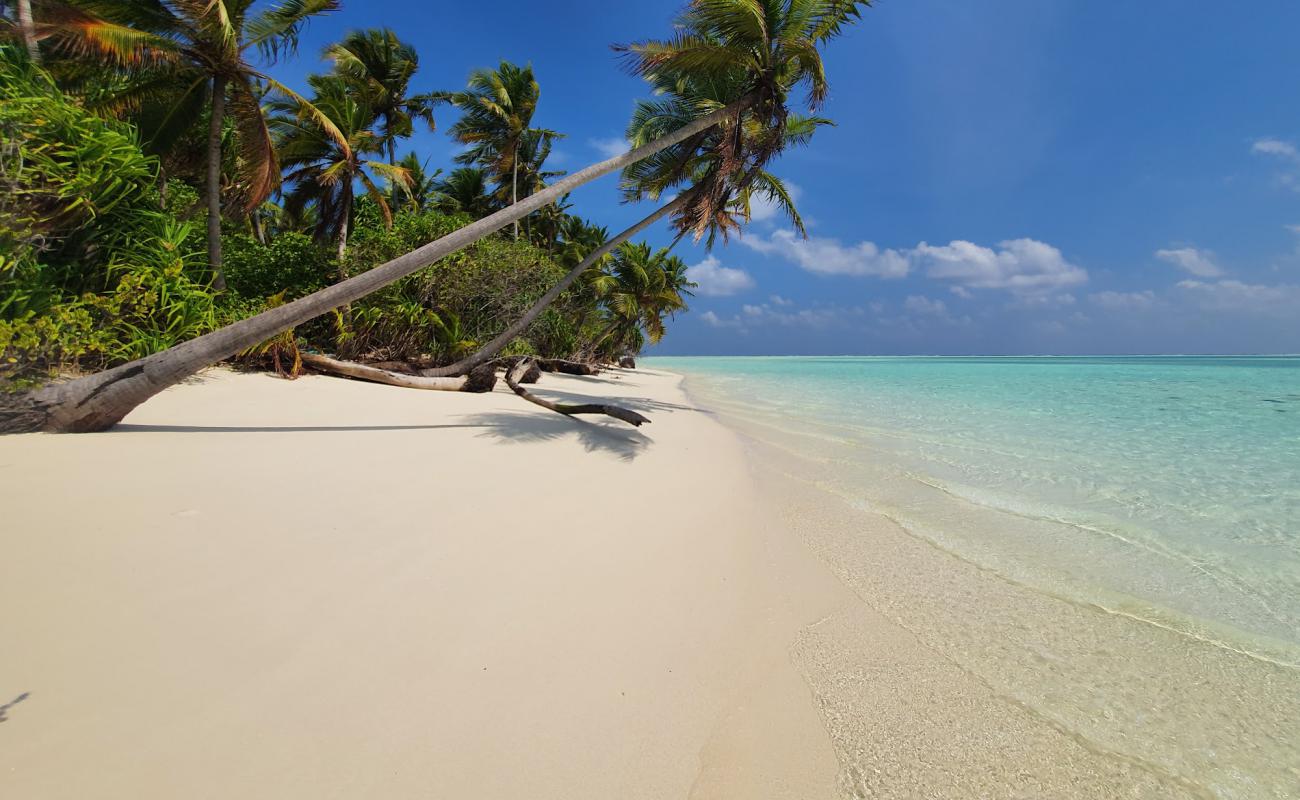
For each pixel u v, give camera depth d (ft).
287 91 38.75
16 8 30.78
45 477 12.47
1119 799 6.82
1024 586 12.82
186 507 11.70
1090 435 34.12
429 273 46.91
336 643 7.88
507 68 78.74
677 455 23.84
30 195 21.36
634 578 11.50
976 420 41.06
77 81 37.37
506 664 8.03
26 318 18.89
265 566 9.70
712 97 43.68
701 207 42.83
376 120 76.28
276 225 79.82
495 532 12.70
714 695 8.16
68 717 5.83
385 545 11.21
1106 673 9.49
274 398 26.32
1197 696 8.94
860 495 20.03
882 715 8.16
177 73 36.78
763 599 11.48
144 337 25.04
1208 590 12.77
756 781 6.69
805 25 36.29
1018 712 8.39
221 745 5.83
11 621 7.19
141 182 26.55
